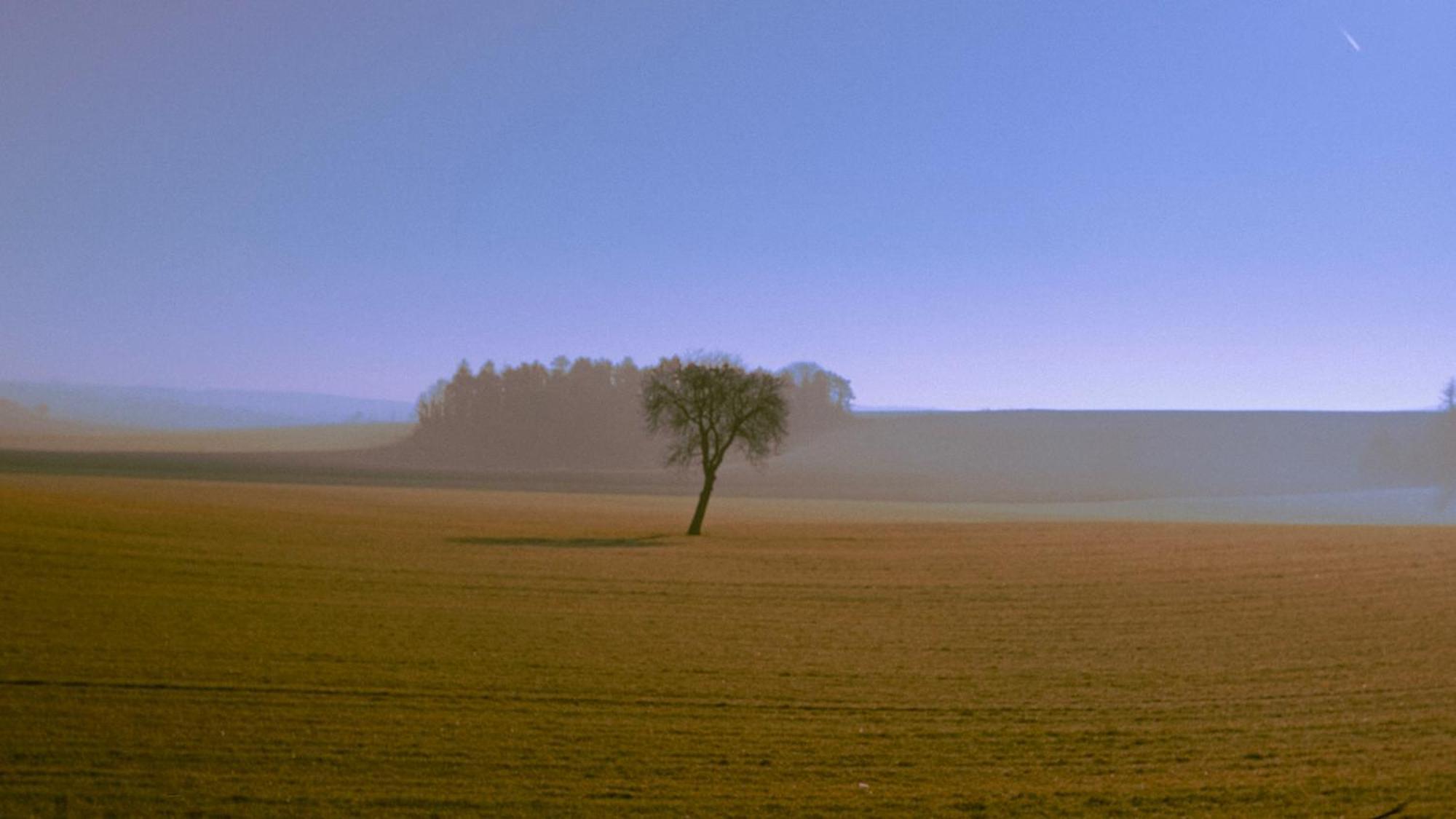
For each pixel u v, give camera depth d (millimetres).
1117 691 19016
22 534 37125
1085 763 14461
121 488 76625
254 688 17438
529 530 55781
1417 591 32500
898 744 15344
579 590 31625
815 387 183500
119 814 11672
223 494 76438
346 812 11945
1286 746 15273
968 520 75500
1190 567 39594
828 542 51781
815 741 15406
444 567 35844
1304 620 27438
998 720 16812
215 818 11672
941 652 22859
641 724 16094
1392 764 14312
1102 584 34906
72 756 13555
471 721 15930
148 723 15180
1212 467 140125
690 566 39031
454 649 21516
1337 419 160750
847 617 27844
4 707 15648
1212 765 14359
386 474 128750
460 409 198750
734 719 16562
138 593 27047
